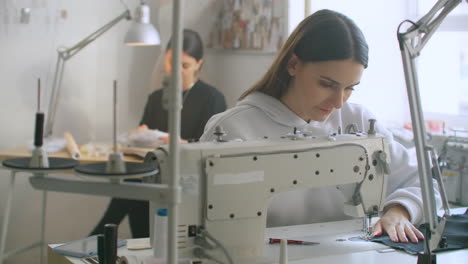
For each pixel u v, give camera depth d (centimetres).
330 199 177
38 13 347
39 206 359
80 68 362
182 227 121
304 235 151
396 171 180
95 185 92
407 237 147
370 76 295
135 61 374
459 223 157
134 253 135
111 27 355
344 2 296
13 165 99
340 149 138
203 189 122
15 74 346
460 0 114
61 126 360
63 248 138
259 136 170
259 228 128
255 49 358
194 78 348
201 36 386
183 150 121
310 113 164
